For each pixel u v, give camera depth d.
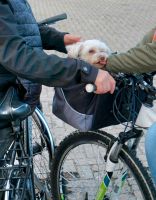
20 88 2.32
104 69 2.43
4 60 1.96
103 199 2.85
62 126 5.00
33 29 2.55
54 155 3.16
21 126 2.33
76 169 3.20
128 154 2.67
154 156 2.41
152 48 2.24
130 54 2.30
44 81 2.01
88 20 11.05
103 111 2.52
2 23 1.97
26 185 2.19
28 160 2.22
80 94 2.50
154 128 2.43
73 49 2.64
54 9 12.18
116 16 11.83
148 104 2.50
